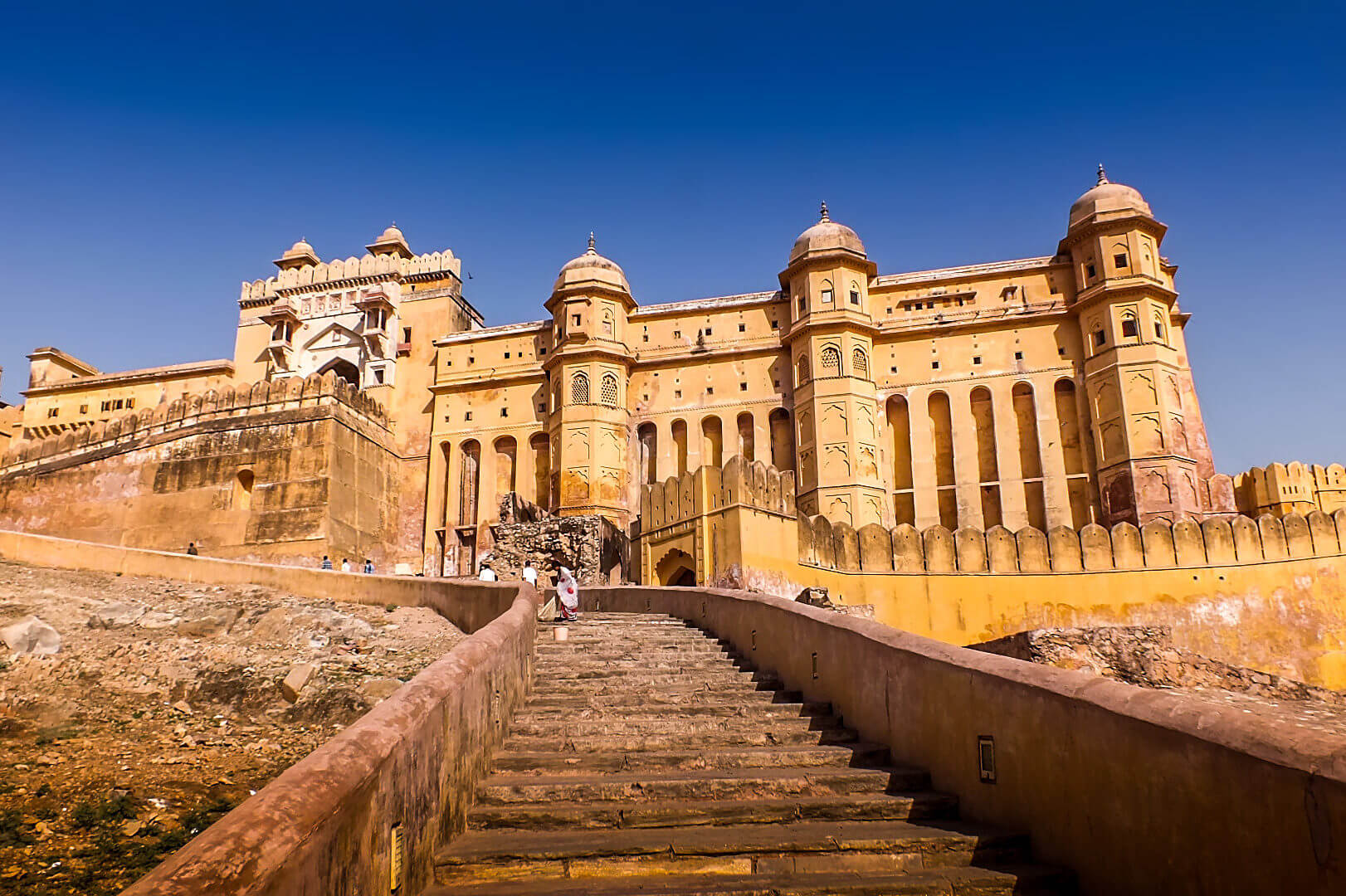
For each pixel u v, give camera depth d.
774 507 21.17
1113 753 4.73
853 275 34.38
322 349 41.56
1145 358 31.08
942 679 6.35
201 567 20.20
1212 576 22.44
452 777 5.51
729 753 6.86
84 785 8.66
